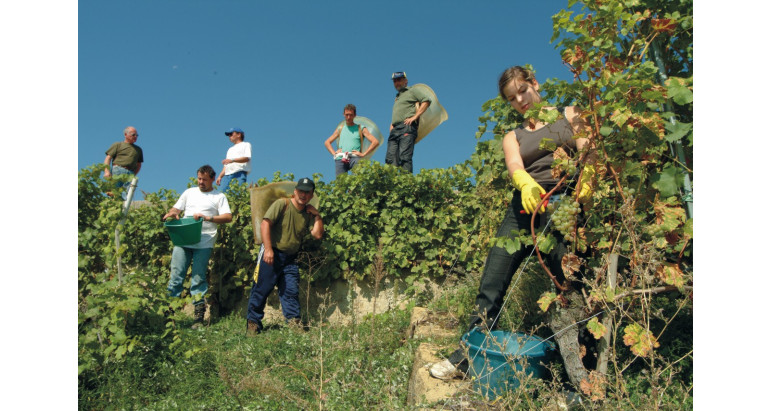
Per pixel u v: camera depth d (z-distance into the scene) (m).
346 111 7.52
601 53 2.25
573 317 2.51
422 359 3.22
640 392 2.38
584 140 2.47
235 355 4.19
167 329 4.04
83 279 3.98
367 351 4.07
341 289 6.17
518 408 2.40
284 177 6.24
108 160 7.32
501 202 4.49
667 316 2.87
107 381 3.60
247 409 3.11
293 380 3.57
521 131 2.84
